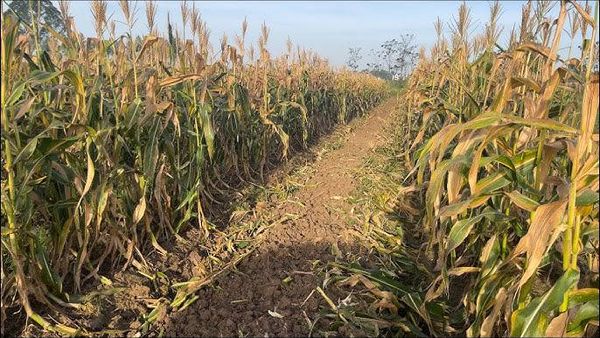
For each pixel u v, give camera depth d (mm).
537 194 2416
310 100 11328
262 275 3875
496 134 2283
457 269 2832
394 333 2992
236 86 6352
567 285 2080
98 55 3740
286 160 7723
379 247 4305
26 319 3059
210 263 4113
